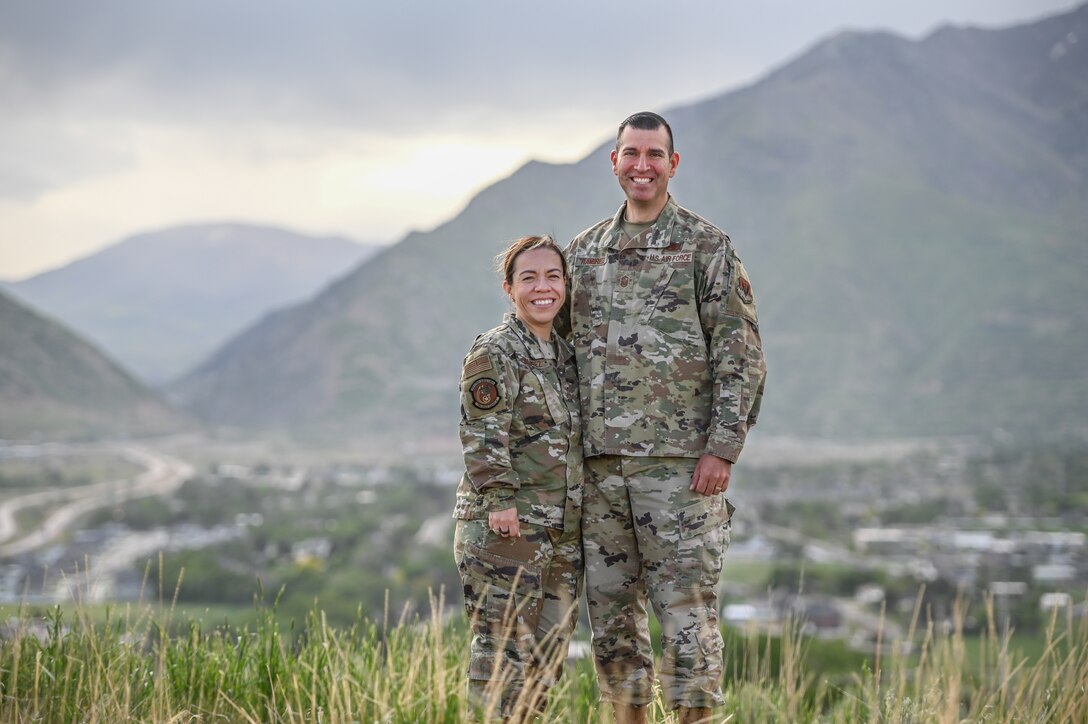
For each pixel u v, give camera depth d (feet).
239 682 14.03
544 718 12.43
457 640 15.55
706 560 13.01
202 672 13.99
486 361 12.82
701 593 12.92
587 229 14.38
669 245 13.48
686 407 13.21
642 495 13.05
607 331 13.44
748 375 13.07
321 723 12.33
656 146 13.43
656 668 13.88
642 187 13.47
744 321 13.17
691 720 12.78
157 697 13.09
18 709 12.72
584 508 13.39
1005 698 14.12
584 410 13.42
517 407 13.00
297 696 12.81
